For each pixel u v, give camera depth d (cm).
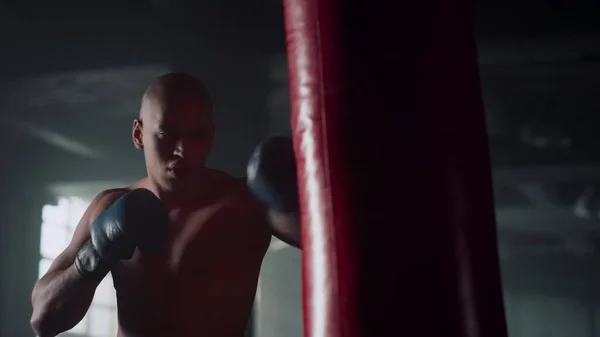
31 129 700
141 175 769
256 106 494
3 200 711
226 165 472
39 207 763
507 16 505
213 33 488
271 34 494
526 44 519
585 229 916
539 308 1338
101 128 749
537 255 1318
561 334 1316
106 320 973
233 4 479
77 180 790
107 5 484
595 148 714
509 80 596
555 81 595
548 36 505
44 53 543
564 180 755
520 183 804
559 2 494
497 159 759
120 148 766
